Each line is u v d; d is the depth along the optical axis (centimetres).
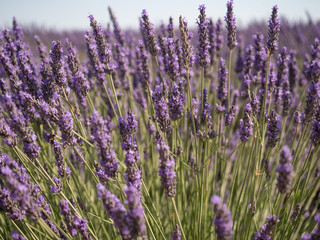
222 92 54
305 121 46
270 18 45
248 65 60
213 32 63
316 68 44
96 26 47
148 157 61
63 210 38
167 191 38
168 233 52
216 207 32
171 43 48
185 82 54
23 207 35
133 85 76
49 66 46
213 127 53
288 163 34
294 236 47
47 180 41
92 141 55
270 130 44
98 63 50
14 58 54
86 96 52
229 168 65
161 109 44
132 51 83
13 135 40
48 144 55
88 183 59
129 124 41
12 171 36
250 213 43
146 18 49
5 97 39
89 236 39
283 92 57
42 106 40
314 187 46
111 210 34
